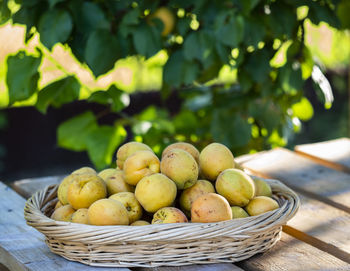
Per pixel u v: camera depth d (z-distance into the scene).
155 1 1.43
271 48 1.58
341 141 1.59
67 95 1.53
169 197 1.05
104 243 0.99
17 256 1.04
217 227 0.99
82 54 1.44
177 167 1.06
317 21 1.50
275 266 1.02
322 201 1.27
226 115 1.59
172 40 1.61
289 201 1.09
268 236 1.04
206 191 1.08
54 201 1.15
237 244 1.01
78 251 1.01
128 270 1.00
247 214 1.07
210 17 1.45
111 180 1.10
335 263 1.02
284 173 1.39
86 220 1.04
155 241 0.99
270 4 1.49
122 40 1.42
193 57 1.44
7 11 1.46
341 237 1.11
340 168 1.44
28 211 1.06
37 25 1.44
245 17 1.43
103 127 1.58
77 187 1.06
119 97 1.54
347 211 1.23
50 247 1.04
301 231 1.13
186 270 1.00
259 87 1.63
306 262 1.03
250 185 1.07
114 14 1.42
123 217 1.02
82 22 1.40
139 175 1.07
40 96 1.49
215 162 1.10
